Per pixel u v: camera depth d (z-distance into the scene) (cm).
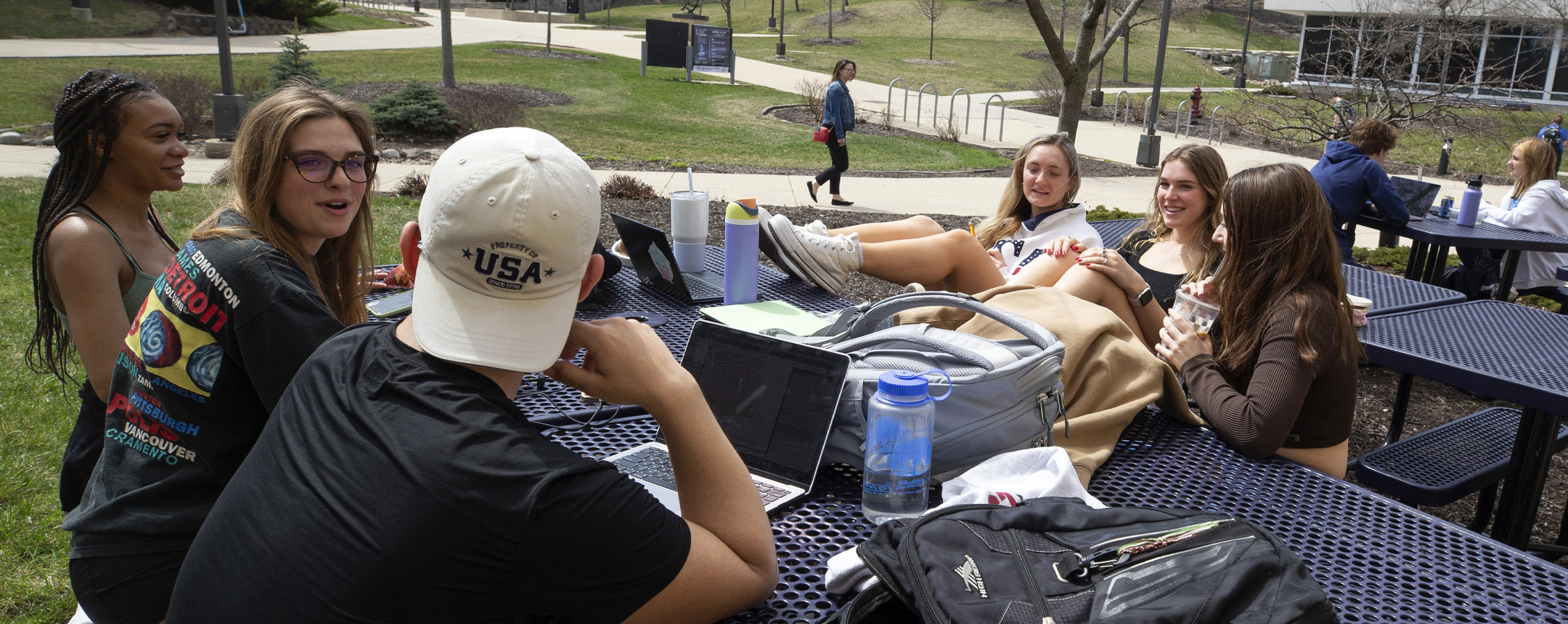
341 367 133
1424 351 317
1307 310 238
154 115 218
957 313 267
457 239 121
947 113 2417
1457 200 1347
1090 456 211
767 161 1475
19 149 1221
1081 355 230
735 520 141
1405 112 1580
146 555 173
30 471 349
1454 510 402
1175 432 242
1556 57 2827
